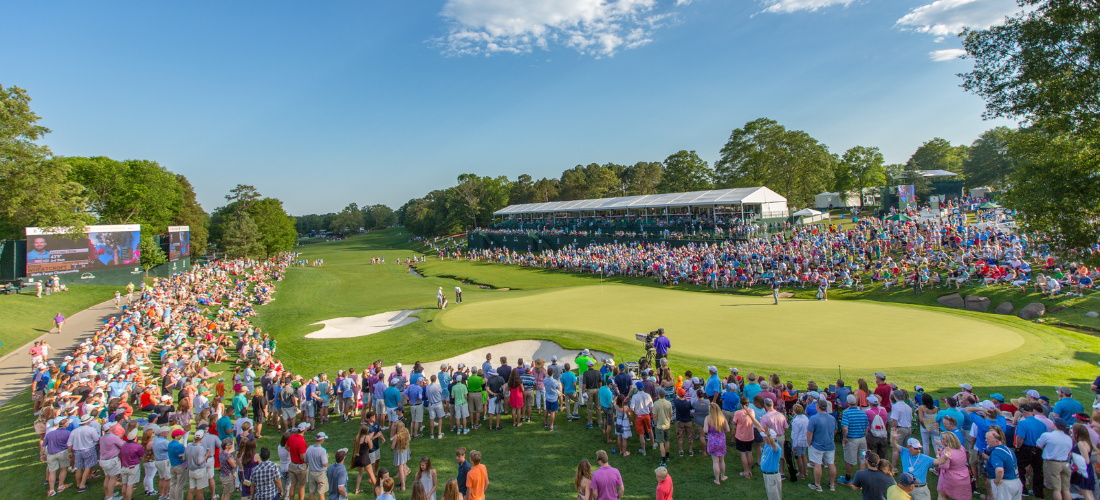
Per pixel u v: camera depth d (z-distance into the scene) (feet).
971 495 32.32
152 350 96.27
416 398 50.31
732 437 45.78
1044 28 57.88
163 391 65.77
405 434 40.34
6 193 141.18
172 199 289.33
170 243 246.06
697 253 175.73
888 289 116.26
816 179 276.21
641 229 237.04
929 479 37.78
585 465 31.14
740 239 188.14
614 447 46.19
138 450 40.42
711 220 221.87
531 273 213.66
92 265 183.21
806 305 106.22
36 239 169.78
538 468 42.52
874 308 98.53
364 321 122.21
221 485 40.81
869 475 29.60
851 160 330.75
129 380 64.39
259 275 229.86
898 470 37.96
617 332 86.99
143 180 266.36
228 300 160.04
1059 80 59.41
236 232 303.07
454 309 119.44
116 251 189.67
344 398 59.21
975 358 63.41
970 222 180.34
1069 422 37.09
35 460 48.70
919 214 196.75
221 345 100.37
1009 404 40.11
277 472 36.22
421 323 106.42
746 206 225.76
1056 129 61.72
